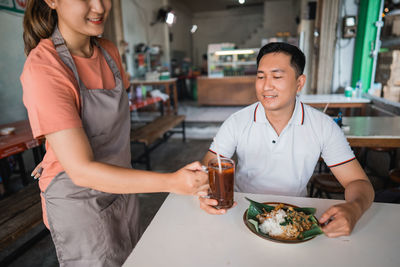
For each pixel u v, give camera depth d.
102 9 0.87
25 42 0.99
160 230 0.97
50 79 0.85
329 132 1.31
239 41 12.81
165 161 3.97
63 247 1.08
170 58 10.43
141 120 6.41
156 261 0.83
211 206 1.05
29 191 2.02
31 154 3.78
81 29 0.89
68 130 0.82
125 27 7.17
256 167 1.42
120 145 1.15
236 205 1.12
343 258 0.82
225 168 0.98
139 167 3.76
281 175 1.38
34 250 2.11
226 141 1.45
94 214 1.06
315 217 1.00
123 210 1.20
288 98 1.22
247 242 0.90
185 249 0.88
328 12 4.52
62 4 0.84
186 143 4.84
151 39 8.69
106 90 1.07
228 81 7.61
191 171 0.88
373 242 0.89
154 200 2.84
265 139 1.37
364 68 4.35
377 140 2.23
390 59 3.61
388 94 3.60
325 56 4.69
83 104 0.96
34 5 0.93
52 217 1.04
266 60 1.20
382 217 1.03
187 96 10.24
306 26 5.50
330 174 2.19
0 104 3.38
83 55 1.08
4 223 1.62
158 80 6.93
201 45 13.29
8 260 1.90
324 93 4.84
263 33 10.77
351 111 4.46
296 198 1.17
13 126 2.85
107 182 0.82
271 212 0.98
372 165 3.48
